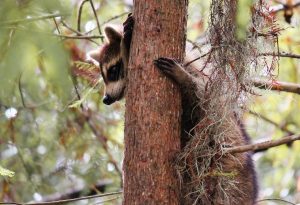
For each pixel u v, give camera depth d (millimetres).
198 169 8031
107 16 13781
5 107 12539
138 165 7477
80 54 12203
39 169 14086
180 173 7699
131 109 7637
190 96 8641
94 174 13898
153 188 7434
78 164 14031
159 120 7594
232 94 8094
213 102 8141
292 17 12531
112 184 13734
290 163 15234
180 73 7793
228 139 9008
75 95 11211
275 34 8359
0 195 13320
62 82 5250
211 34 8156
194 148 8008
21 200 13305
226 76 8055
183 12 7895
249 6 7012
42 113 13367
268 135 14805
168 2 7781
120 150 14000
